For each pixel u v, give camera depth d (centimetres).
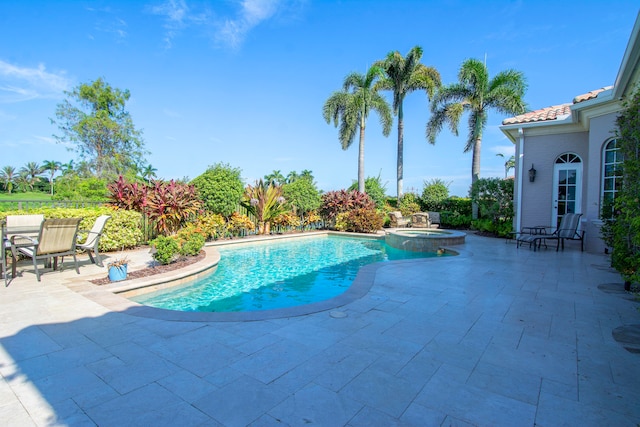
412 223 1655
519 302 459
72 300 445
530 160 1150
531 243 1012
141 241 980
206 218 1118
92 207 986
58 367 271
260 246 1178
